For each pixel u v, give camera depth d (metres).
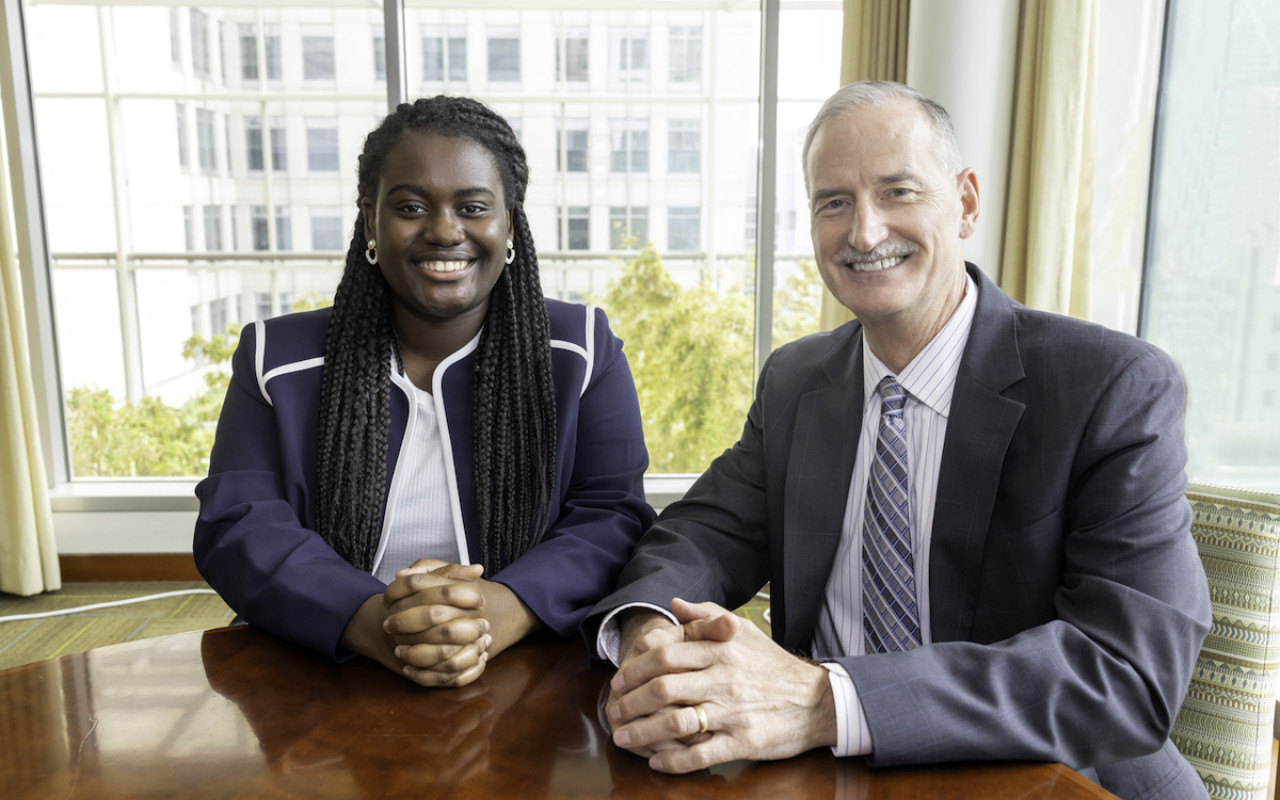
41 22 8.91
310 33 11.28
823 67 5.02
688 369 10.59
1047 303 2.56
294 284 9.93
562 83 11.91
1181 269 2.59
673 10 10.55
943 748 0.74
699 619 0.88
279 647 0.98
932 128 1.01
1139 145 2.71
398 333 1.25
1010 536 0.97
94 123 9.20
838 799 0.69
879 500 1.05
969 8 2.47
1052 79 2.46
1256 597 0.97
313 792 0.69
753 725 0.74
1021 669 0.79
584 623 0.95
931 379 1.05
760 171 3.30
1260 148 2.26
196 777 0.71
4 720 0.81
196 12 10.38
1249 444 2.30
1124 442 0.91
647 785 0.70
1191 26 2.53
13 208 3.17
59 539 3.21
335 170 11.65
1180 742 1.01
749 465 1.22
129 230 9.49
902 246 1.00
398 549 1.23
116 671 0.92
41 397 3.26
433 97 1.18
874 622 1.06
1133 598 0.83
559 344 1.28
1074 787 0.71
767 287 3.36
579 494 1.26
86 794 0.68
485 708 0.84
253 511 1.11
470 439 1.23
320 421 1.19
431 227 1.12
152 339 9.54
